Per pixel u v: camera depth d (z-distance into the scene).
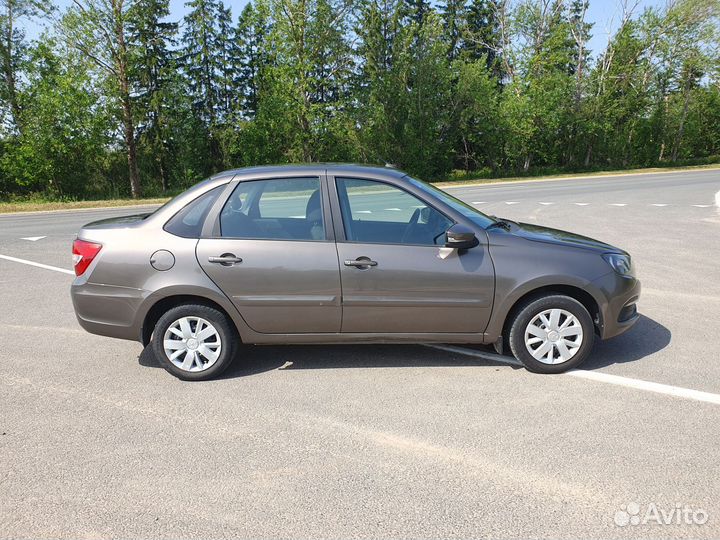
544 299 4.23
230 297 4.27
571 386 4.11
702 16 43.91
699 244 9.85
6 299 7.13
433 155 40.81
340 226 4.28
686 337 5.12
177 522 2.66
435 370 4.48
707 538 2.48
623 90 47.03
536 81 41.84
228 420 3.71
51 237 12.95
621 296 4.30
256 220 4.34
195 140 41.94
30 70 31.48
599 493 2.81
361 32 38.34
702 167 44.53
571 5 43.88
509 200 19.55
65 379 4.49
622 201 18.00
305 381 4.33
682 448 3.21
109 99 31.25
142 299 4.29
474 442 3.34
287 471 3.08
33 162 30.77
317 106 36.78
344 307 4.27
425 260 4.21
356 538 2.52
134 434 3.54
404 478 2.98
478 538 2.51
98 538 2.56
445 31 51.03
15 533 2.60
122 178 38.56
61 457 3.27
